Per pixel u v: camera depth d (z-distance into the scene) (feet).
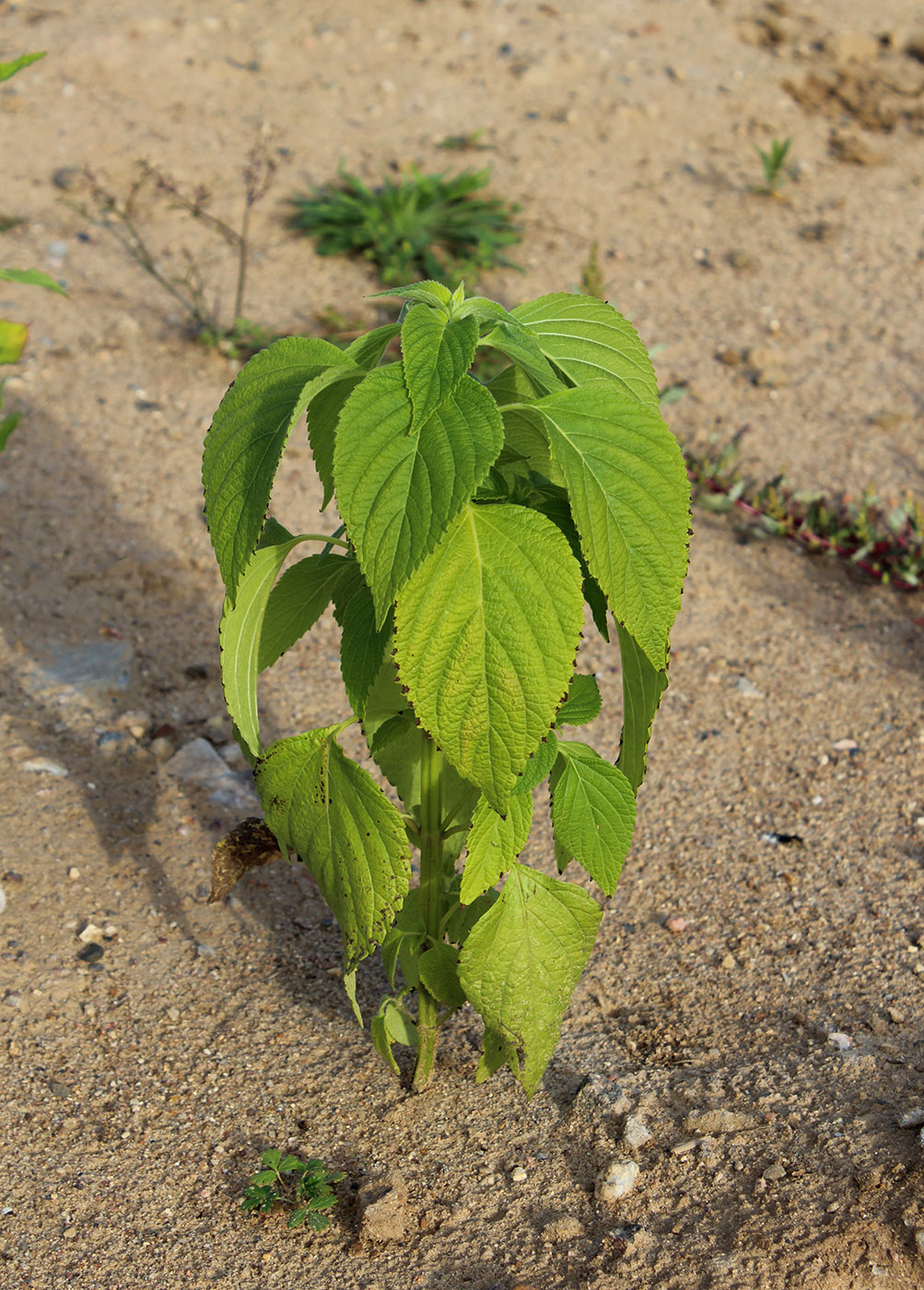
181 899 4.45
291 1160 3.84
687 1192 3.80
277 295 7.80
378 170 8.83
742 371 7.41
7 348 3.82
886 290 8.17
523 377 3.58
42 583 5.76
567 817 3.67
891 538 6.15
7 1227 3.76
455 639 3.36
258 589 3.58
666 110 9.70
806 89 10.17
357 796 3.51
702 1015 4.22
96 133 9.03
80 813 4.63
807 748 5.11
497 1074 4.09
